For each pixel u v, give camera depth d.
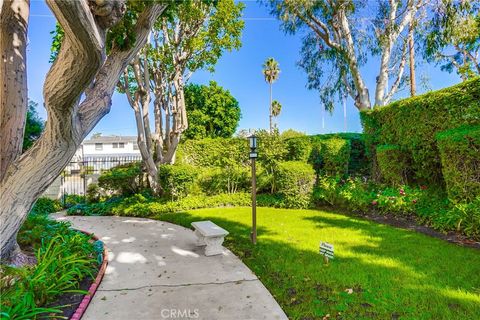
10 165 3.50
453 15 8.60
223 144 12.74
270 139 9.77
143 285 3.49
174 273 3.87
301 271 3.72
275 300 3.05
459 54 11.90
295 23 10.43
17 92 3.73
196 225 5.17
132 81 11.59
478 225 4.59
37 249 3.98
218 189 10.43
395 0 9.80
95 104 3.61
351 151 9.91
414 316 2.59
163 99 11.36
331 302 2.93
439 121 6.42
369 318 2.60
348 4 9.59
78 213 8.69
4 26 3.61
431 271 3.53
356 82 10.73
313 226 6.11
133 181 10.70
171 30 10.36
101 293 3.28
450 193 5.36
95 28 2.27
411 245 4.55
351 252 4.34
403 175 7.45
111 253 4.75
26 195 3.35
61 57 2.63
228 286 3.42
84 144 35.66
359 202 7.21
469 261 3.78
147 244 5.29
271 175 9.60
